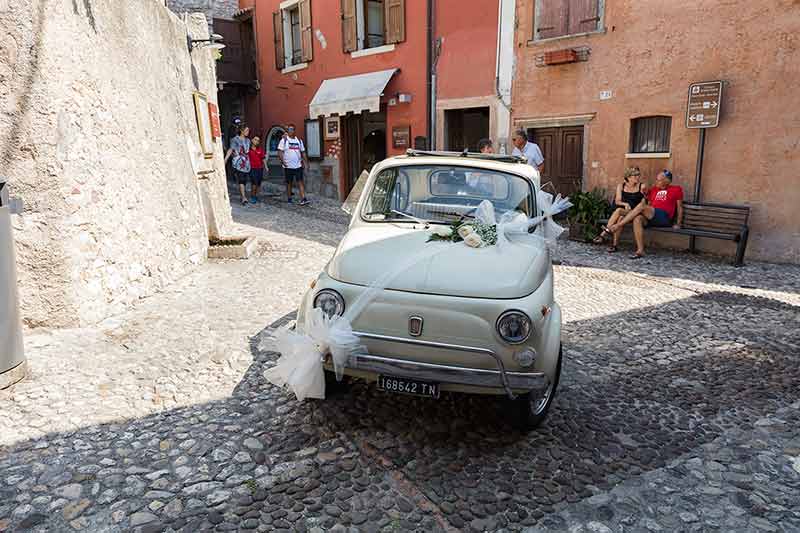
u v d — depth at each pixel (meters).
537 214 4.51
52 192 4.84
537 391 3.38
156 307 5.96
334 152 16.92
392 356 3.36
